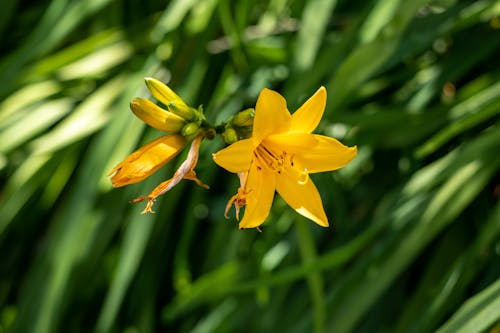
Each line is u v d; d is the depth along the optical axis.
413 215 1.07
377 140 1.13
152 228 1.17
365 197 1.17
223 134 0.85
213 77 1.21
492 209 1.11
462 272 1.06
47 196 1.22
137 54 1.21
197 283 1.14
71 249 1.11
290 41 1.17
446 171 1.07
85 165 1.13
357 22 1.08
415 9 1.05
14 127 1.19
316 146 0.85
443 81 1.13
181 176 0.83
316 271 1.05
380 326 1.12
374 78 1.17
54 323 1.11
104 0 1.16
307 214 0.85
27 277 1.16
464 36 1.15
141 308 1.21
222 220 1.19
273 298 1.14
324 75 1.11
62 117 1.22
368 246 1.11
